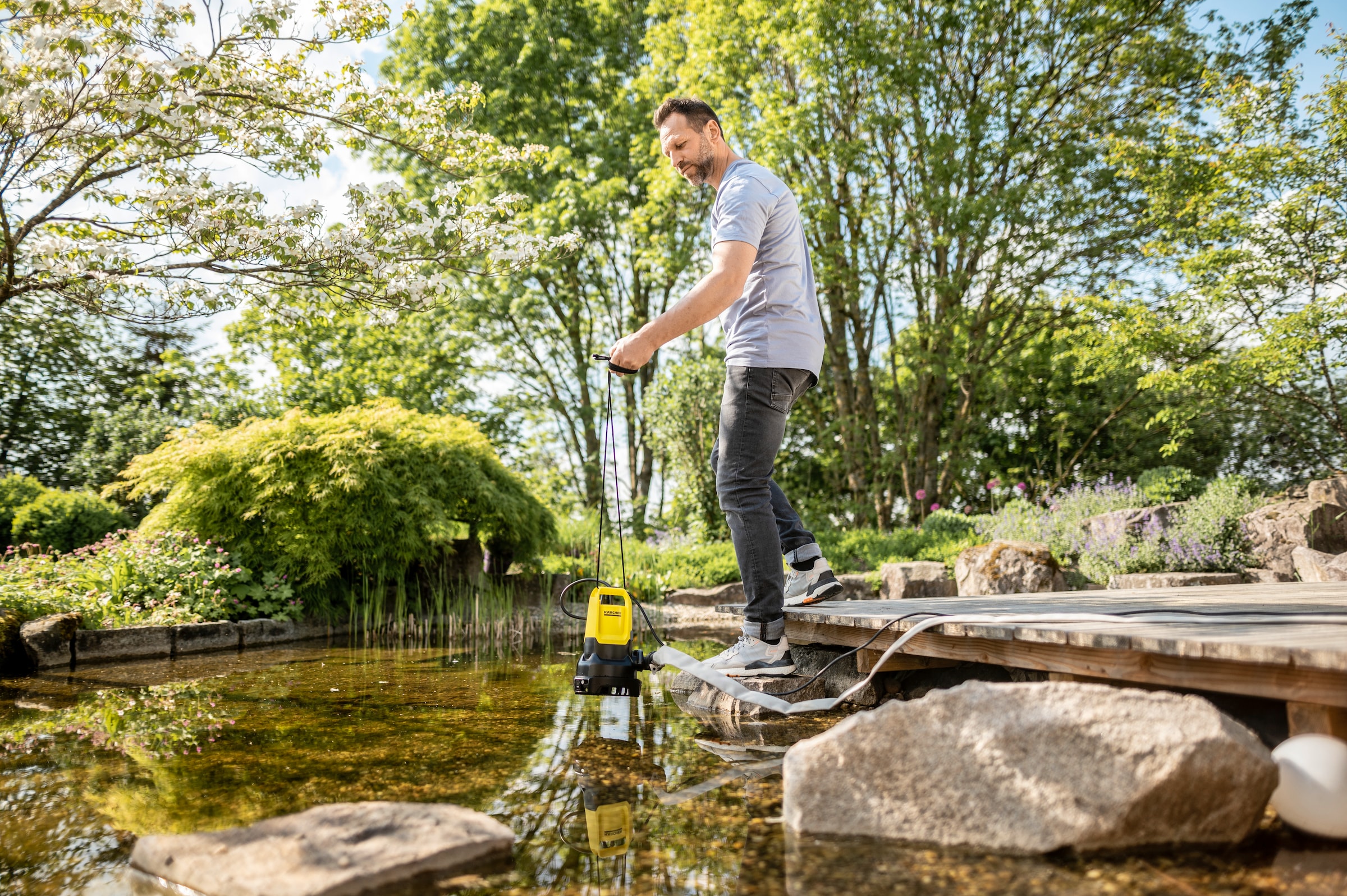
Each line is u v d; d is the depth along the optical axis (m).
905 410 13.50
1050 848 1.32
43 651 3.86
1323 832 1.34
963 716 1.45
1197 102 10.77
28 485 9.45
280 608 5.62
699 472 12.03
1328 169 7.73
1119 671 1.81
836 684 2.89
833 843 1.40
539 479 13.72
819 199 11.16
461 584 7.05
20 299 13.44
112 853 1.38
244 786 1.78
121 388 15.38
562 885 1.23
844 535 10.65
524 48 13.91
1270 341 7.72
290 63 4.07
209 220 3.80
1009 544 6.41
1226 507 6.98
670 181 11.35
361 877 1.20
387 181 4.25
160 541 5.48
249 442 6.14
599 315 15.91
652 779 1.84
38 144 3.57
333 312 4.71
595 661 2.29
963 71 11.77
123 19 3.27
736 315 2.52
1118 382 13.73
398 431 6.84
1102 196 11.45
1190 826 1.33
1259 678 1.54
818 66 10.51
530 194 13.45
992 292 12.23
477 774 1.89
